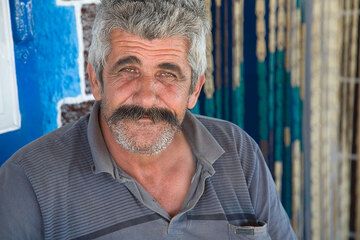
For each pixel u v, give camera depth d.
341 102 2.55
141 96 1.12
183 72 1.15
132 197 1.19
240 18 2.36
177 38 1.11
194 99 1.27
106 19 1.11
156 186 1.25
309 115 2.50
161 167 1.25
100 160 1.17
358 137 2.56
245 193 1.33
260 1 2.32
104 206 1.18
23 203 1.14
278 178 2.47
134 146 1.15
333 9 2.40
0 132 1.40
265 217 1.39
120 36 1.10
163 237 1.21
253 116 2.45
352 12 2.42
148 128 1.14
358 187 2.63
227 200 1.31
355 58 2.47
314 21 2.39
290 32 2.34
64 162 1.19
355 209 2.68
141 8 1.08
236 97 2.41
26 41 1.45
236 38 2.36
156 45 1.10
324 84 2.49
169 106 1.15
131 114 1.13
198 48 1.17
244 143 1.41
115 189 1.19
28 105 1.47
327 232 2.65
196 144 1.30
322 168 2.57
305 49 2.41
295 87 2.38
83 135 1.25
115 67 1.12
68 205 1.17
